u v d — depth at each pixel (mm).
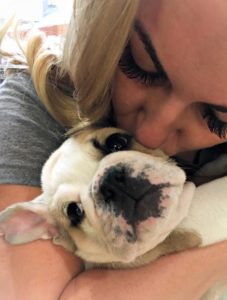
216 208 207
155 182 186
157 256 205
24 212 213
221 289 220
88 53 201
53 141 240
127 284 201
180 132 209
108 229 190
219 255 203
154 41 175
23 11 307
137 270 204
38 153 231
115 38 190
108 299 198
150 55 181
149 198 184
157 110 198
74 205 205
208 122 197
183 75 173
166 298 199
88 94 216
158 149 217
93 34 195
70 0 244
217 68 164
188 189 199
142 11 175
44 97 238
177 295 200
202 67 167
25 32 280
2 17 302
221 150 233
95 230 199
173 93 188
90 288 204
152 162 193
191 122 200
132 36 187
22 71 258
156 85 196
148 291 198
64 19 247
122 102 213
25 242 215
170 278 199
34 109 241
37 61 237
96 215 194
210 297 220
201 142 209
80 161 214
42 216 215
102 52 197
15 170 225
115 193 188
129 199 185
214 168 231
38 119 240
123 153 198
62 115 242
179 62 170
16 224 214
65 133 241
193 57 166
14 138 230
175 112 194
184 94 183
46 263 213
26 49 252
